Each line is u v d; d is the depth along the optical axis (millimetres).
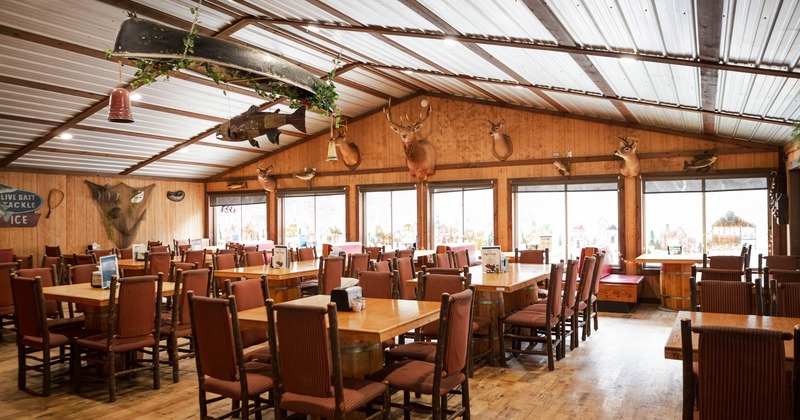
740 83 4992
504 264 6219
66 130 9664
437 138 11258
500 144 10328
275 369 2959
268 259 9969
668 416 3912
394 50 7727
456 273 4879
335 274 6820
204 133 11211
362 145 12156
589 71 5871
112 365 4430
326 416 2809
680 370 5070
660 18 3738
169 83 8812
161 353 6055
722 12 3377
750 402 2268
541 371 5082
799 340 2201
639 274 9414
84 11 6562
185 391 4676
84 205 11883
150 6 6734
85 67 7848
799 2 3064
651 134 9352
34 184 11078
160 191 13289
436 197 11461
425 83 10469
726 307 3928
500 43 5457
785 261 6234
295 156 13008
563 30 4547
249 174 13680
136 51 3607
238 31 7672
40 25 6738
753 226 8789
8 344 6574
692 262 7637
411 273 6289
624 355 5641
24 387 4762
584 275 5965
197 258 8531
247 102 10070
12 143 9867
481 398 4324
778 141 8156
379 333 3016
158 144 11320
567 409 4070
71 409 4250
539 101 9461
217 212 14203
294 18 6980
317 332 2795
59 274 7699
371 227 12195
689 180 9125
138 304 4566
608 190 9781
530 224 10445
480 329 5430
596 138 9781
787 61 4059
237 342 3098
